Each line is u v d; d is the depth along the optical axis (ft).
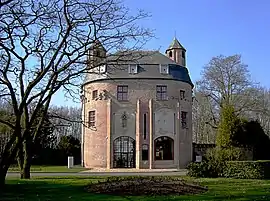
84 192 61.41
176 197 54.54
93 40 65.72
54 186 71.10
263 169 91.09
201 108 230.07
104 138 167.53
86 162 171.94
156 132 166.61
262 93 200.23
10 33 61.16
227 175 93.91
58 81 65.87
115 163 165.07
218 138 124.47
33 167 170.40
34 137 88.89
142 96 168.55
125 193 58.23
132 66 170.40
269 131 223.71
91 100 174.09
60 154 207.92
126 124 167.63
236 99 184.44
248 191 62.59
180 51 184.03
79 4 65.67
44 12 63.52
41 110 81.87
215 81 188.85
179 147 167.73
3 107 127.95
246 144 124.77
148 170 147.95
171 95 169.48
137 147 164.35
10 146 64.34
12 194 59.57
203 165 95.45
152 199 52.54
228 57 187.11
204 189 64.23
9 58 64.49
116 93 169.17
